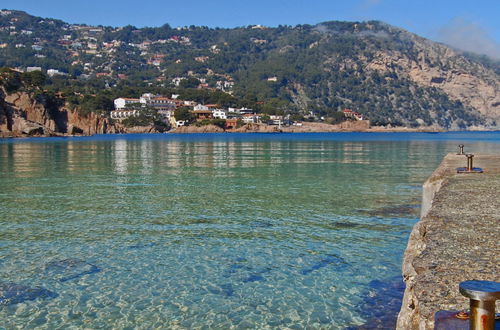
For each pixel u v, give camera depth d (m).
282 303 9.17
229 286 10.07
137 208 18.61
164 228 15.16
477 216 9.99
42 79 182.12
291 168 36.09
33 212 17.78
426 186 17.62
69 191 23.28
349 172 32.81
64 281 10.37
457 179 17.67
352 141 110.12
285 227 15.28
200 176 30.20
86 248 12.86
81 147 76.19
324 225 15.57
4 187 24.73
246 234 14.35
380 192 22.92
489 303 3.02
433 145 84.19
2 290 9.84
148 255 12.22
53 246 13.05
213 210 18.19
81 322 8.40
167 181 27.44
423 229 9.14
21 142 102.00
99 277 10.62
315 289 9.87
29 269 11.12
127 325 8.27
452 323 3.97
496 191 14.04
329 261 11.67
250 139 128.62
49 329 8.13
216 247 12.93
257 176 30.20
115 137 155.12
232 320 8.45
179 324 8.30
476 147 72.19
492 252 7.14
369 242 13.39
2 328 8.16
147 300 9.36
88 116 192.50
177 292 9.75
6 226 15.42
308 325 8.24
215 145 85.25
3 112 153.25
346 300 9.28
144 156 51.69
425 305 5.13
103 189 24.00
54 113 178.88
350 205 19.30
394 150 65.56
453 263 6.62
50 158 48.25
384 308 8.87
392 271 10.91
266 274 10.77
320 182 26.98
